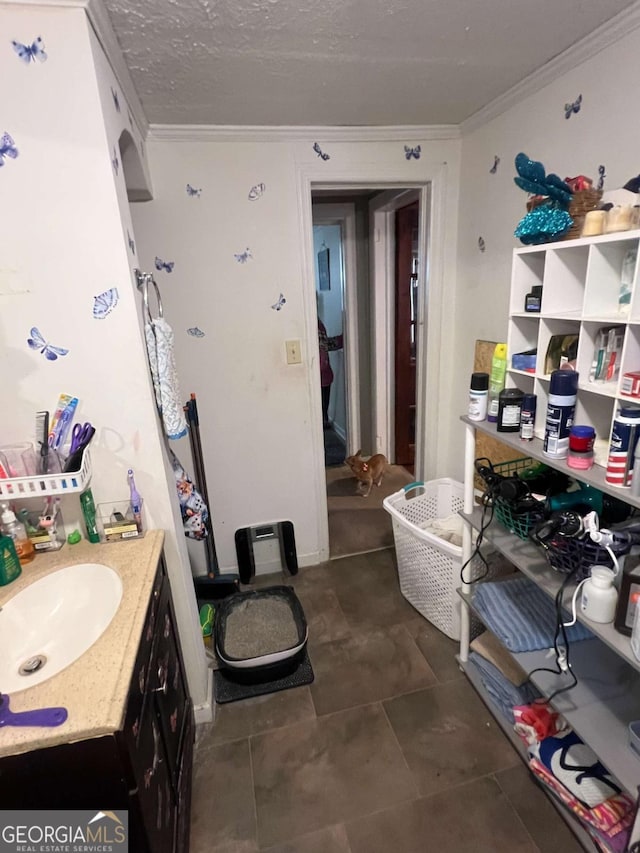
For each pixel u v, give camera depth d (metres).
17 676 0.95
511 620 1.42
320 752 1.46
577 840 1.20
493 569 1.71
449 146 2.01
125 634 0.91
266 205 1.91
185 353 2.01
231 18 1.09
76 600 1.13
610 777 1.19
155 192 1.82
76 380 1.16
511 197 1.72
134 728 0.83
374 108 1.69
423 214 2.16
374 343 3.28
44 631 1.07
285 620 1.91
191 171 1.82
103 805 0.79
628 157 1.24
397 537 2.03
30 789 0.75
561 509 1.20
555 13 1.15
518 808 1.28
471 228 2.02
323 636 1.95
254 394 2.14
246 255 1.95
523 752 1.40
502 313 1.87
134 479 1.26
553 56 1.38
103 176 1.03
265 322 2.05
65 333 1.12
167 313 1.95
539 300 1.23
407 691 1.67
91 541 1.24
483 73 1.47
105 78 1.07
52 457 1.13
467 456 1.50
